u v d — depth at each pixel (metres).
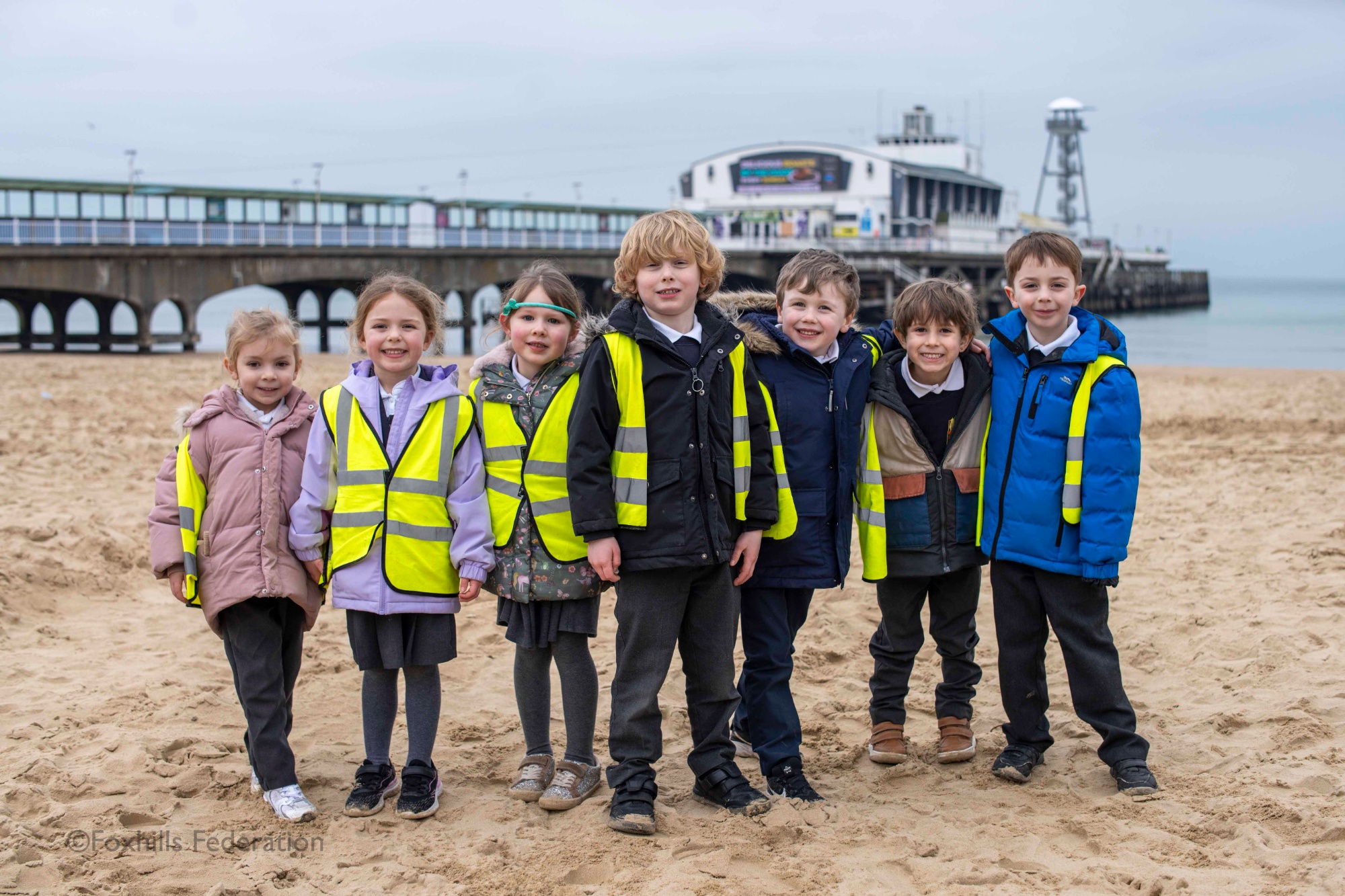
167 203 34.91
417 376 3.52
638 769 3.37
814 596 5.97
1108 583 3.56
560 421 3.43
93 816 3.34
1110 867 2.99
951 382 3.74
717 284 3.47
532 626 3.45
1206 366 28.00
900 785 3.68
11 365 19.33
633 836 3.25
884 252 58.53
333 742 4.05
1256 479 9.30
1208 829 3.21
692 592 3.46
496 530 3.46
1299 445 11.56
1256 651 4.85
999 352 3.72
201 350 33.50
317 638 5.35
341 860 3.14
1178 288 96.00
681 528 3.28
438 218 44.69
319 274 32.94
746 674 3.83
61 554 6.27
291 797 3.40
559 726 4.21
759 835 3.21
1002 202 87.06
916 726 4.23
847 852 3.13
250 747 3.49
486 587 3.64
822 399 3.60
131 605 5.86
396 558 3.36
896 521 3.71
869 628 5.48
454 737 4.11
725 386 3.37
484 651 5.21
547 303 3.42
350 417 3.44
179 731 4.07
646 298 3.35
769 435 3.46
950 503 3.72
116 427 11.48
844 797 3.57
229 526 3.38
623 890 2.93
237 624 3.42
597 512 3.25
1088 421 3.49
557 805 3.45
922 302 3.61
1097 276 80.19
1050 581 3.61
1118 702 3.61
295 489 3.46
